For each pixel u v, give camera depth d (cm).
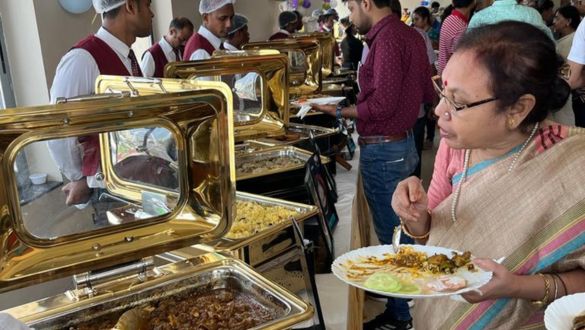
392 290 79
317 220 134
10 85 248
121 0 178
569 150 82
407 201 98
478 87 78
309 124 242
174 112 86
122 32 185
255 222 124
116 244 89
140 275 93
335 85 375
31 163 81
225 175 91
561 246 80
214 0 275
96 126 80
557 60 79
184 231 94
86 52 174
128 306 89
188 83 96
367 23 201
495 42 78
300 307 83
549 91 78
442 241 94
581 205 79
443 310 95
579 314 72
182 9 422
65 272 84
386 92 195
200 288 95
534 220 82
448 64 83
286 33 443
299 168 158
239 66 168
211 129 89
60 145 82
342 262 90
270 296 88
